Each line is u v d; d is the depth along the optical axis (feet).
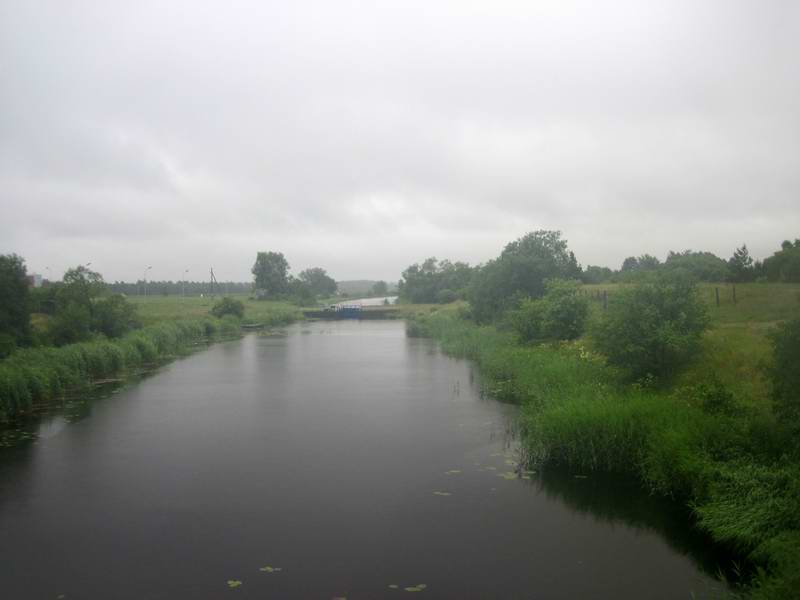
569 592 25.58
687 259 128.36
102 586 26.27
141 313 188.55
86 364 85.81
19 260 91.81
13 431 55.16
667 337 49.55
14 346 79.10
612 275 207.10
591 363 62.03
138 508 35.50
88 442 51.03
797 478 28.73
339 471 42.27
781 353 33.42
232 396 73.31
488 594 25.44
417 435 52.24
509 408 63.46
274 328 211.00
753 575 25.58
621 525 32.22
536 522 32.81
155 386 81.56
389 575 27.12
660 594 25.35
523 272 134.92
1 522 33.53
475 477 40.37
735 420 36.76
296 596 25.29
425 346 138.31
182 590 25.86
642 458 38.58
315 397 72.02
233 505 35.83
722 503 29.99
